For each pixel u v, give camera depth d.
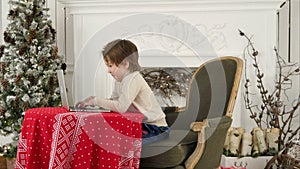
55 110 3.04
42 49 4.18
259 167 3.99
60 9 4.89
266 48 4.49
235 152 3.98
